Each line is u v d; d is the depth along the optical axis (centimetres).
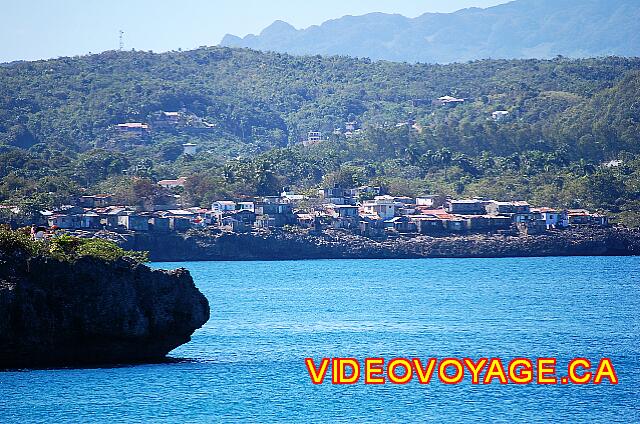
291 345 18525
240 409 13225
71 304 14388
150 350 15188
